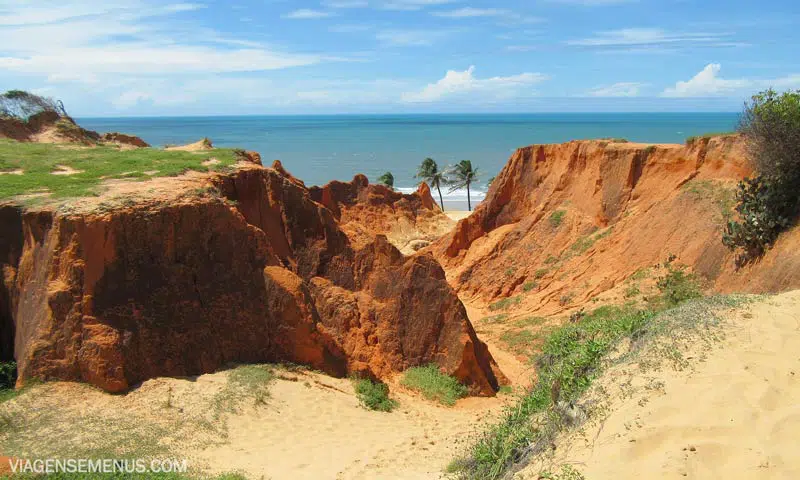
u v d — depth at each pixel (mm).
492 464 10805
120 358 16578
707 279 23297
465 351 21172
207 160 26906
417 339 21750
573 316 25812
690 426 7898
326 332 20328
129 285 17703
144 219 18250
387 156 154625
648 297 24578
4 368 16750
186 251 19062
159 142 187125
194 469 12906
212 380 17516
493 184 43719
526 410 11992
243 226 20328
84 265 17094
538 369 14570
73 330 16500
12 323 18297
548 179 39875
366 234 25266
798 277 17641
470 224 42406
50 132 37656
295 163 137875
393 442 15625
